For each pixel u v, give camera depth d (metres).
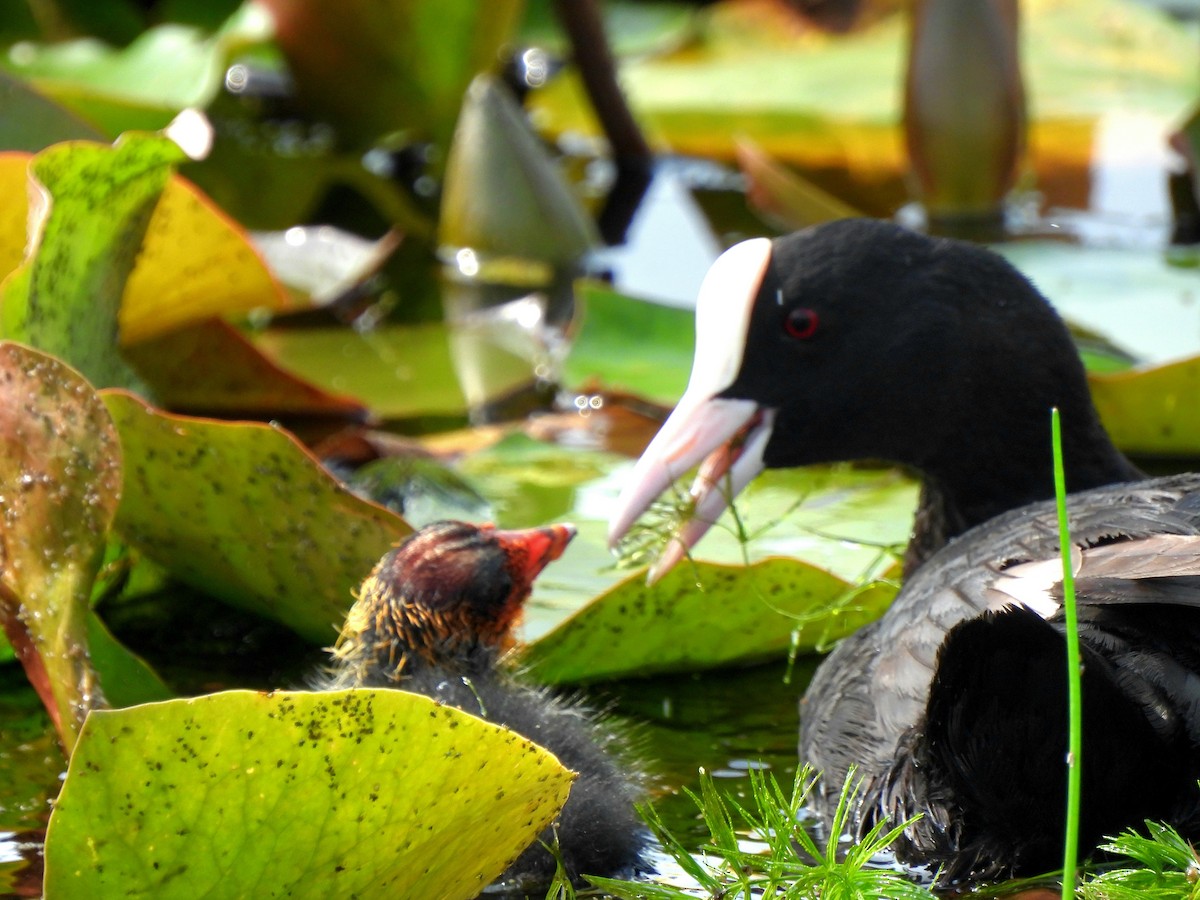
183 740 5.59
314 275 13.91
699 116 19.45
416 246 16.03
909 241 8.59
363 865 5.99
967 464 8.64
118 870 5.78
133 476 8.59
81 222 9.11
